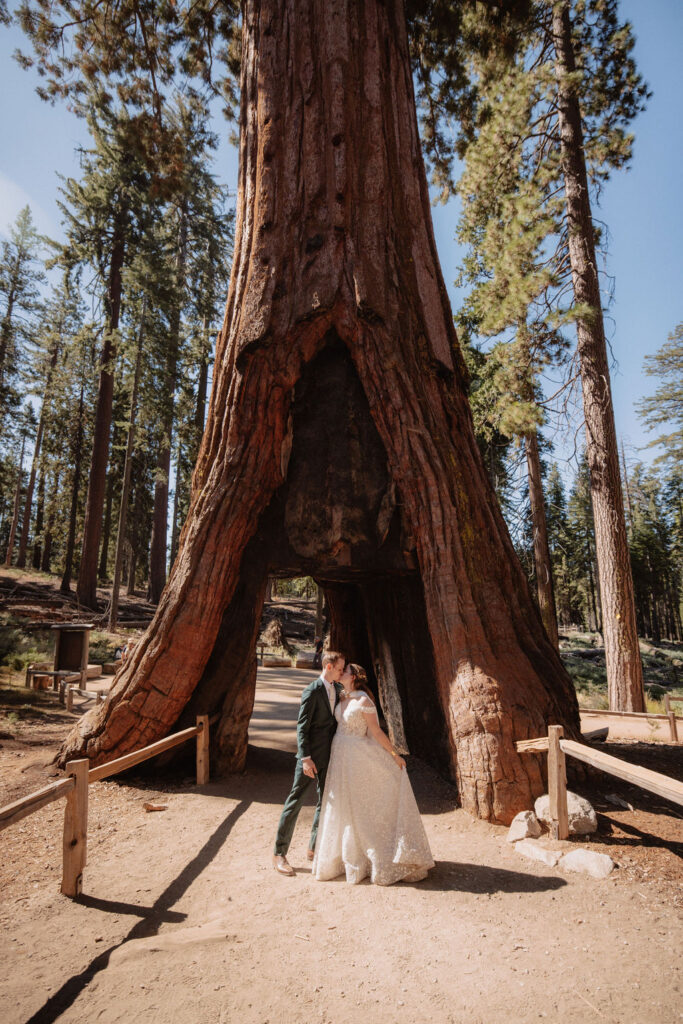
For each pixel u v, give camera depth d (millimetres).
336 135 6512
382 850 3586
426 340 6422
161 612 5949
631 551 41219
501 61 11938
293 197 6484
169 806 5066
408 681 6746
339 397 6316
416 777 5805
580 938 2953
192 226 28469
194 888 3590
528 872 3693
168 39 10703
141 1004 2438
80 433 32719
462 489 5930
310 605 40562
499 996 2496
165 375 22672
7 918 3178
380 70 6996
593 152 14383
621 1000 2473
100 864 3928
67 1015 2363
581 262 13344
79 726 5938
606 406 12680
